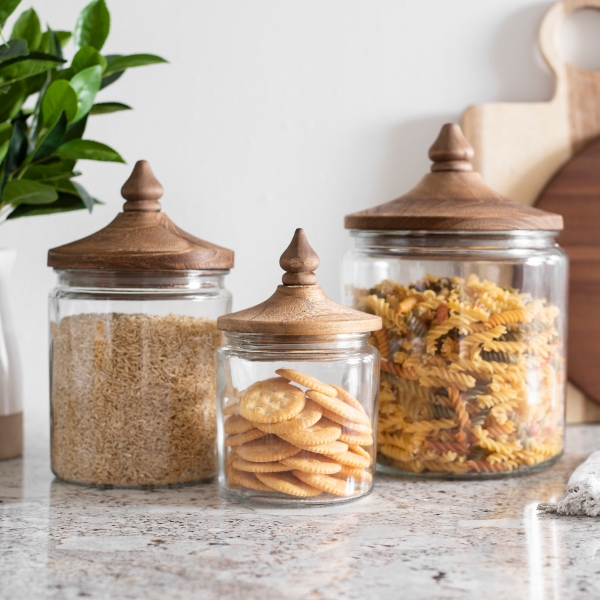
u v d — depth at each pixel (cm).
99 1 100
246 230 122
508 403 87
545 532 73
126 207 88
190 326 87
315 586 61
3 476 94
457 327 86
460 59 124
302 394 78
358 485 81
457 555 67
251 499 80
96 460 86
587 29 124
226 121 121
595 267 121
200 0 119
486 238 88
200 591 60
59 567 65
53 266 86
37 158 96
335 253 123
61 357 88
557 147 122
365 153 123
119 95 119
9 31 116
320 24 121
